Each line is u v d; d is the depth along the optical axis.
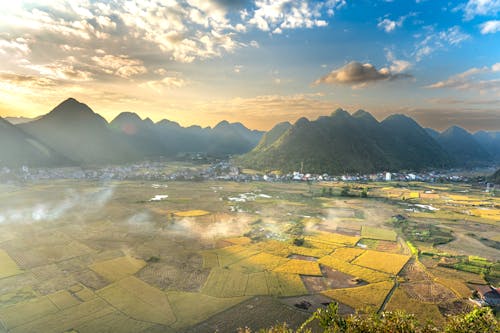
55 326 57.25
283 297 70.38
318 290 74.25
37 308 63.44
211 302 67.50
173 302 67.19
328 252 101.25
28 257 91.38
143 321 59.72
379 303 68.19
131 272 82.19
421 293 73.50
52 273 80.69
